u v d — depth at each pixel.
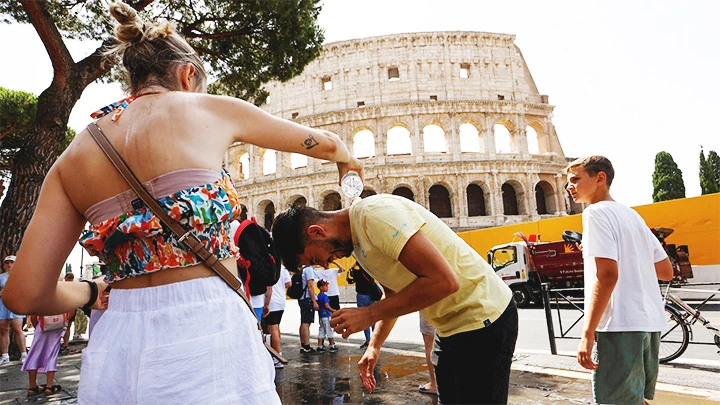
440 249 2.55
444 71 47.97
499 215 44.25
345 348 10.49
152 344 1.32
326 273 11.12
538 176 46.09
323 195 45.84
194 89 1.84
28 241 1.44
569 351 8.56
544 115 48.81
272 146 1.79
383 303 2.14
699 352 8.02
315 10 16.97
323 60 49.34
